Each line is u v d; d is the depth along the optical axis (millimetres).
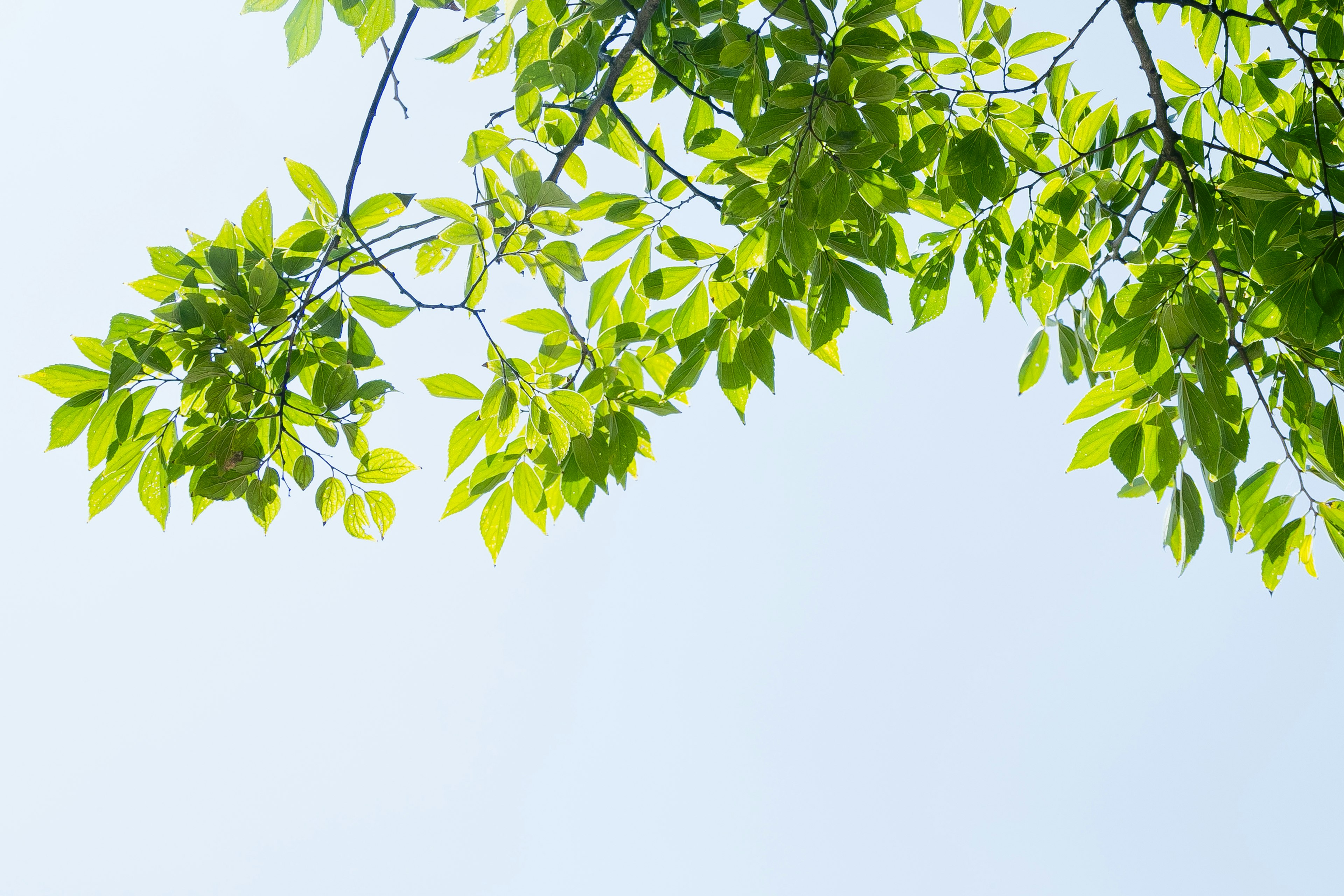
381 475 2852
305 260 2566
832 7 2383
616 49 3094
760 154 2656
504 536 3125
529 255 2719
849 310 2699
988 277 3389
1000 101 2965
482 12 2465
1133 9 2590
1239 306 2949
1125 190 3270
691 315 3105
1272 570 2977
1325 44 2877
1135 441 2779
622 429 3051
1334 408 2506
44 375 2508
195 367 2447
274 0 2105
